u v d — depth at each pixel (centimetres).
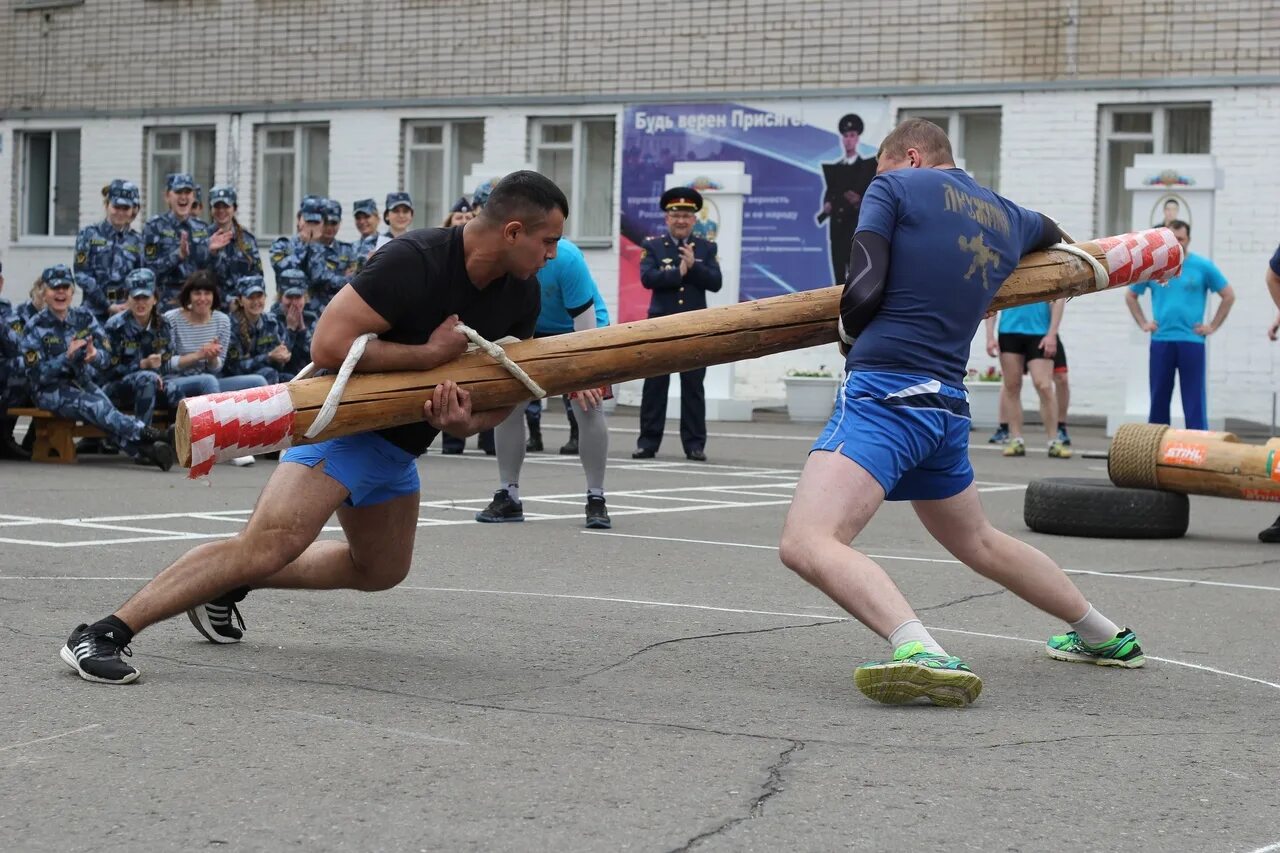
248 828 389
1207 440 1058
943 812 413
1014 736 497
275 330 1507
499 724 497
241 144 2873
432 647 624
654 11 2567
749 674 589
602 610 723
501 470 1058
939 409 549
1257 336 2253
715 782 436
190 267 1567
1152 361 1569
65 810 402
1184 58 2275
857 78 2450
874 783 438
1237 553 995
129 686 539
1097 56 2320
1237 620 743
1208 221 1961
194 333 1452
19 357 1411
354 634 646
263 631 646
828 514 536
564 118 2652
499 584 793
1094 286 601
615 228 2605
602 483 1041
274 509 541
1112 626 618
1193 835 400
